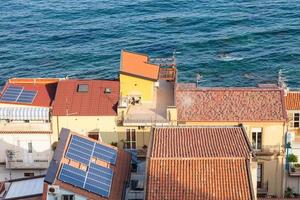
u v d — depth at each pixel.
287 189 197.50
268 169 196.62
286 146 196.00
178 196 145.50
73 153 166.38
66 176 157.12
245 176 149.00
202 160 152.50
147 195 145.50
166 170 150.50
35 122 199.00
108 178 163.75
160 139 165.00
